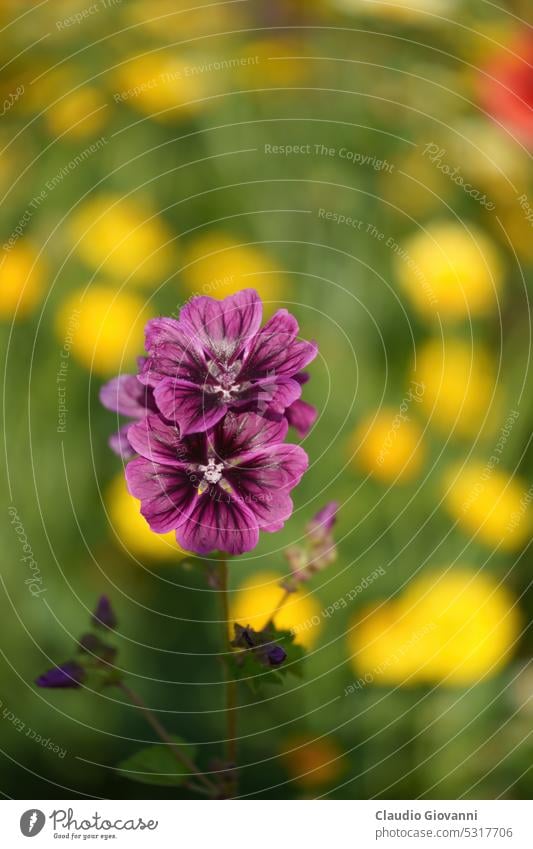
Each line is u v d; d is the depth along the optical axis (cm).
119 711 82
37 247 95
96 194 100
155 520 61
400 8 104
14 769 80
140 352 91
